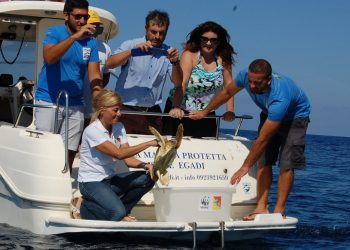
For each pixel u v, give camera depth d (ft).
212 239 22.02
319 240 24.84
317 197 40.75
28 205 21.75
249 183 24.03
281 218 22.30
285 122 23.18
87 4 22.59
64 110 23.11
